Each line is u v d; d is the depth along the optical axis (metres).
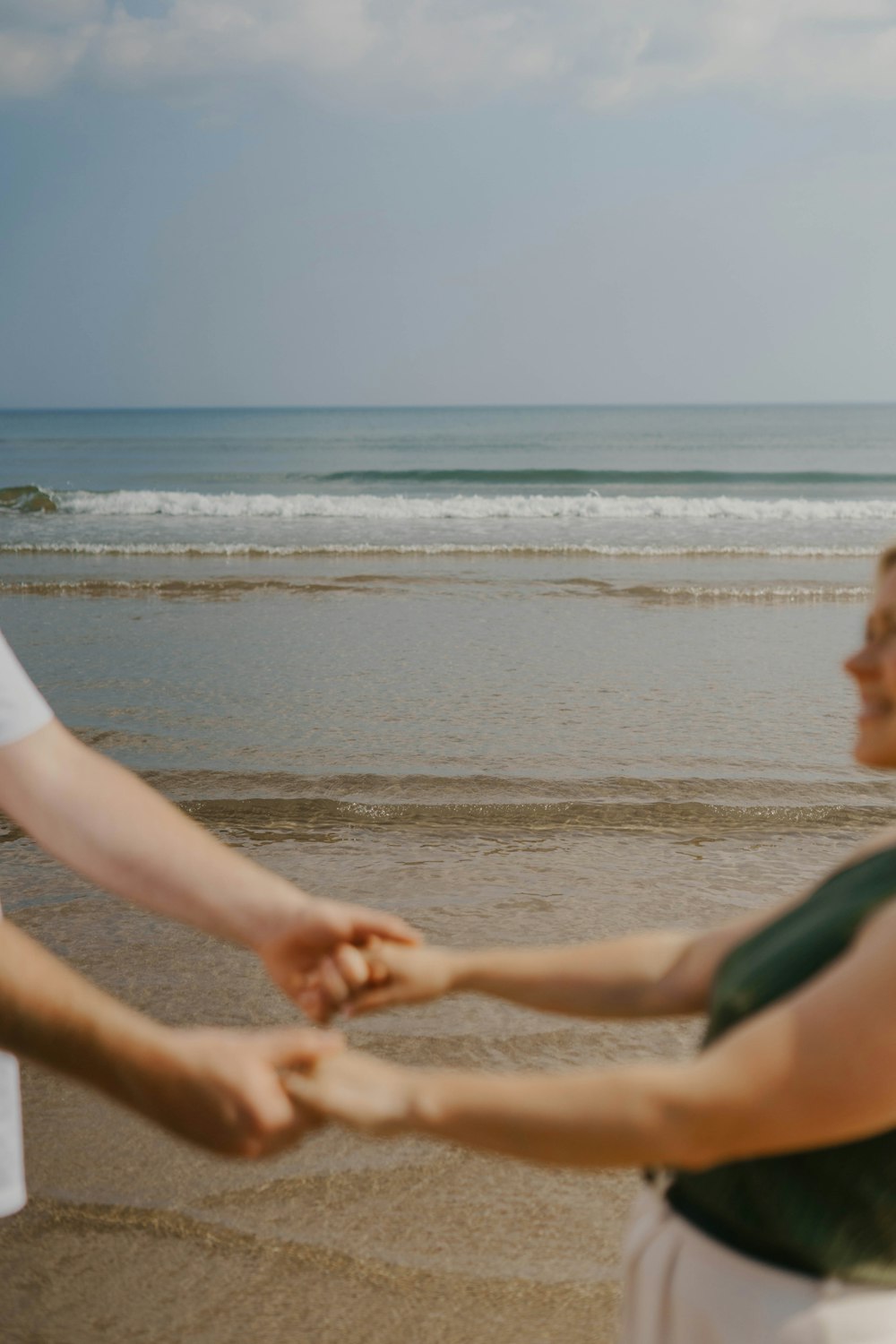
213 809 5.86
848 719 7.67
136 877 1.84
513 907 4.66
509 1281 2.57
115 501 25.25
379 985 1.80
